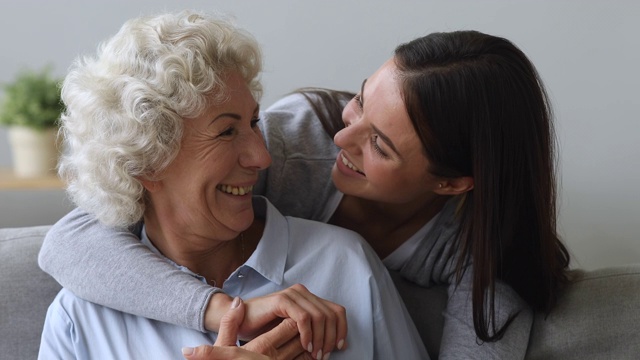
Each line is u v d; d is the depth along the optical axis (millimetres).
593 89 2318
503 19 2316
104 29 2551
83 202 1317
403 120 1300
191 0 2480
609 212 2373
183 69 1190
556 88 2332
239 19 2445
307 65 2445
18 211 2664
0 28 2570
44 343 1339
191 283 1253
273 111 1604
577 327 1471
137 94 1188
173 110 1200
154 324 1313
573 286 1518
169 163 1227
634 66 2285
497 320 1437
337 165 1445
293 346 1229
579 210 2383
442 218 1525
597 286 1494
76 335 1308
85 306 1324
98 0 2523
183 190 1255
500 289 1472
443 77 1290
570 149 2357
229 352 1169
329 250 1402
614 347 1451
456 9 2334
